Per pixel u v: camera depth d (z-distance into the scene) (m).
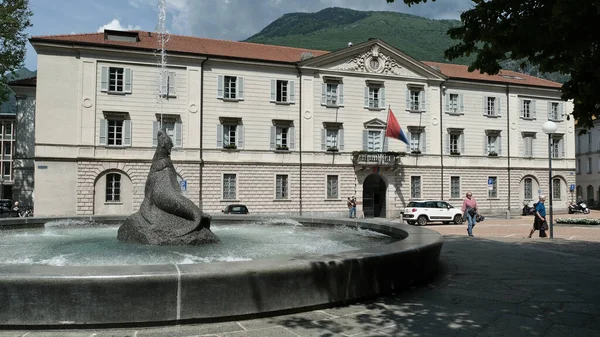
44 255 8.02
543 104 47.00
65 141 32.53
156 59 34.62
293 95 38.47
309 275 5.77
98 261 7.43
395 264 6.80
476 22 6.62
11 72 36.97
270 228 14.47
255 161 37.06
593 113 6.14
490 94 44.97
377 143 40.91
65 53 32.78
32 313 4.79
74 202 32.66
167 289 5.01
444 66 49.03
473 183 43.94
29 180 46.47
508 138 45.34
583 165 67.38
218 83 36.31
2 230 12.47
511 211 45.03
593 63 5.70
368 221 13.03
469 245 12.97
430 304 6.20
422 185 42.09
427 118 42.53
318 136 39.03
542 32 5.85
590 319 5.54
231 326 5.09
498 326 5.25
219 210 35.94
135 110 34.12
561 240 14.91
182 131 35.19
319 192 38.84
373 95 41.00
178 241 9.08
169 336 4.70
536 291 7.00
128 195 33.88
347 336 4.86
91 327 4.87
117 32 35.72
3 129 66.75
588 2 4.83
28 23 36.72
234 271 5.26
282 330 5.00
